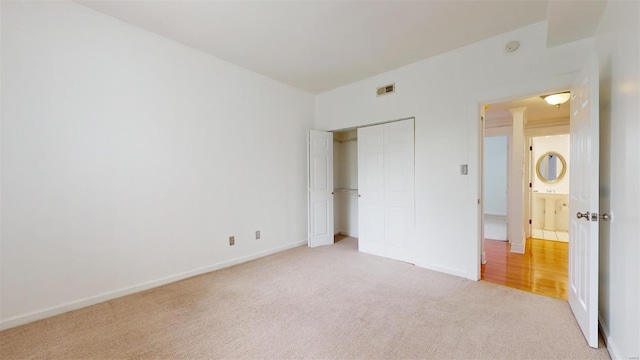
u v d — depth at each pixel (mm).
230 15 2512
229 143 3576
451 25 2646
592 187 1816
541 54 2598
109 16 2570
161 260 2967
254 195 3875
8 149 2123
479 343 1913
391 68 3684
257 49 3174
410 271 3328
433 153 3342
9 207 2133
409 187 3598
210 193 3383
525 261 3762
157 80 2914
